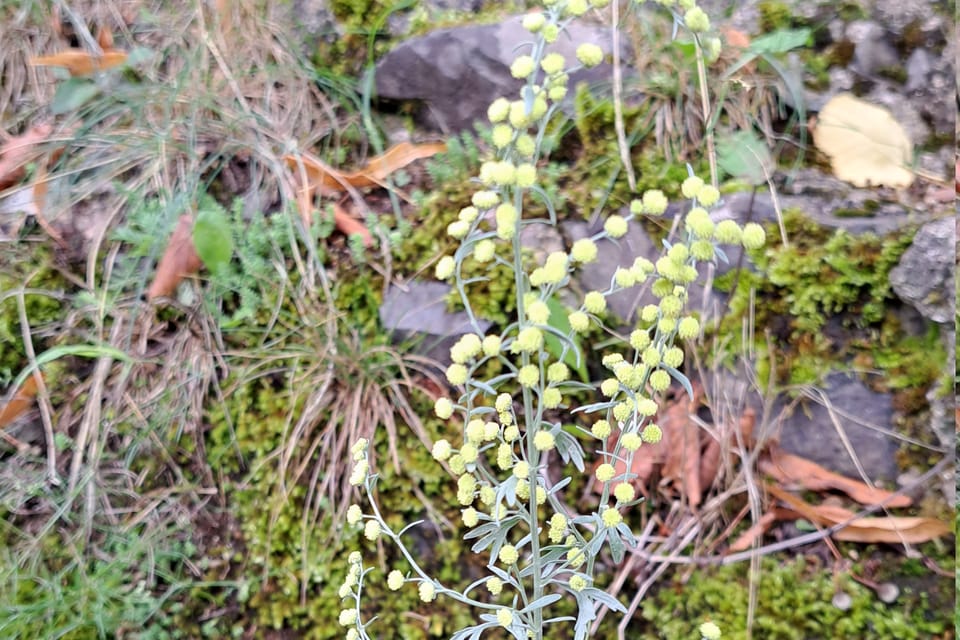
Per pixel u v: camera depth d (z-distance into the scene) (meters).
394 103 0.48
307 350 0.43
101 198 0.47
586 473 0.41
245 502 0.43
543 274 0.30
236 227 0.45
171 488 0.43
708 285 0.42
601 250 0.43
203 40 0.48
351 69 0.49
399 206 0.45
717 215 0.43
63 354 0.43
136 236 0.45
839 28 0.45
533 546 0.33
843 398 0.41
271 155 0.46
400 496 0.42
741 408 0.41
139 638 0.41
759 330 0.42
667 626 0.40
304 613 0.42
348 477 0.42
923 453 0.40
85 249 0.46
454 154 0.45
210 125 0.47
